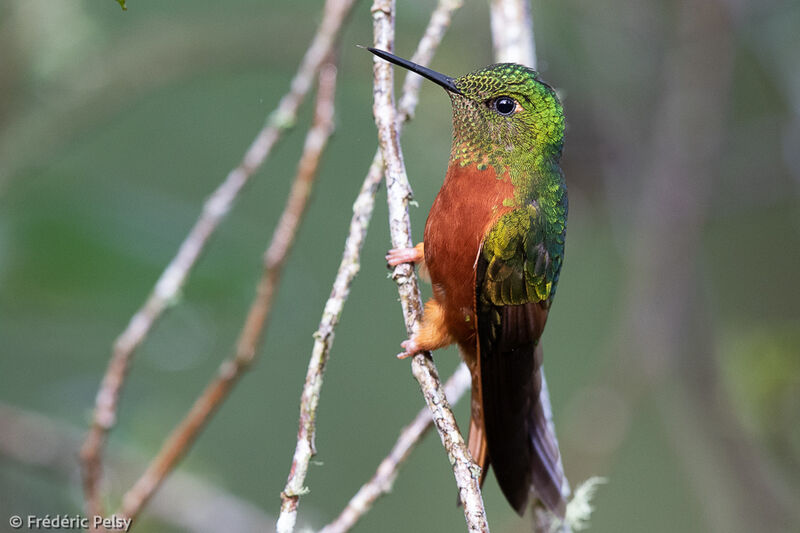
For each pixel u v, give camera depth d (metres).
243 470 11.43
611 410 9.79
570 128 11.38
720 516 10.86
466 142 6.47
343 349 12.02
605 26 11.33
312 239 11.48
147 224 8.24
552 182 6.54
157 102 10.96
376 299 12.05
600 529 13.03
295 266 9.16
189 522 8.90
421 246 6.44
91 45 9.84
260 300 6.30
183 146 11.00
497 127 6.42
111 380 6.31
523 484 6.21
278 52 10.62
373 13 6.04
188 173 10.95
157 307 6.37
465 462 5.01
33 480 8.80
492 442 6.20
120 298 8.12
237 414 11.65
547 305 6.46
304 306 8.92
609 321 13.15
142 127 10.93
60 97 9.57
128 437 9.14
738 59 11.71
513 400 6.28
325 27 6.44
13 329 8.41
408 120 6.21
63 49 9.61
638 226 10.53
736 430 10.20
